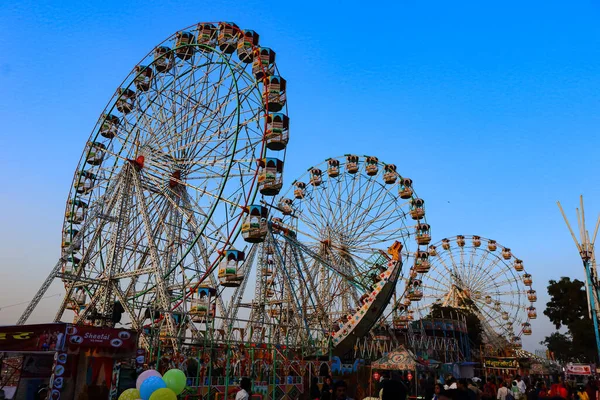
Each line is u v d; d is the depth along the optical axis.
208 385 24.92
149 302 37.28
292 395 29.00
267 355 29.89
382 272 45.78
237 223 36.09
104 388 18.81
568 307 65.94
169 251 38.94
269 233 45.06
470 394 14.39
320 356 37.91
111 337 19.11
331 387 17.36
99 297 38.34
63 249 46.03
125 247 39.25
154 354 28.64
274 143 38.25
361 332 44.94
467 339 70.56
